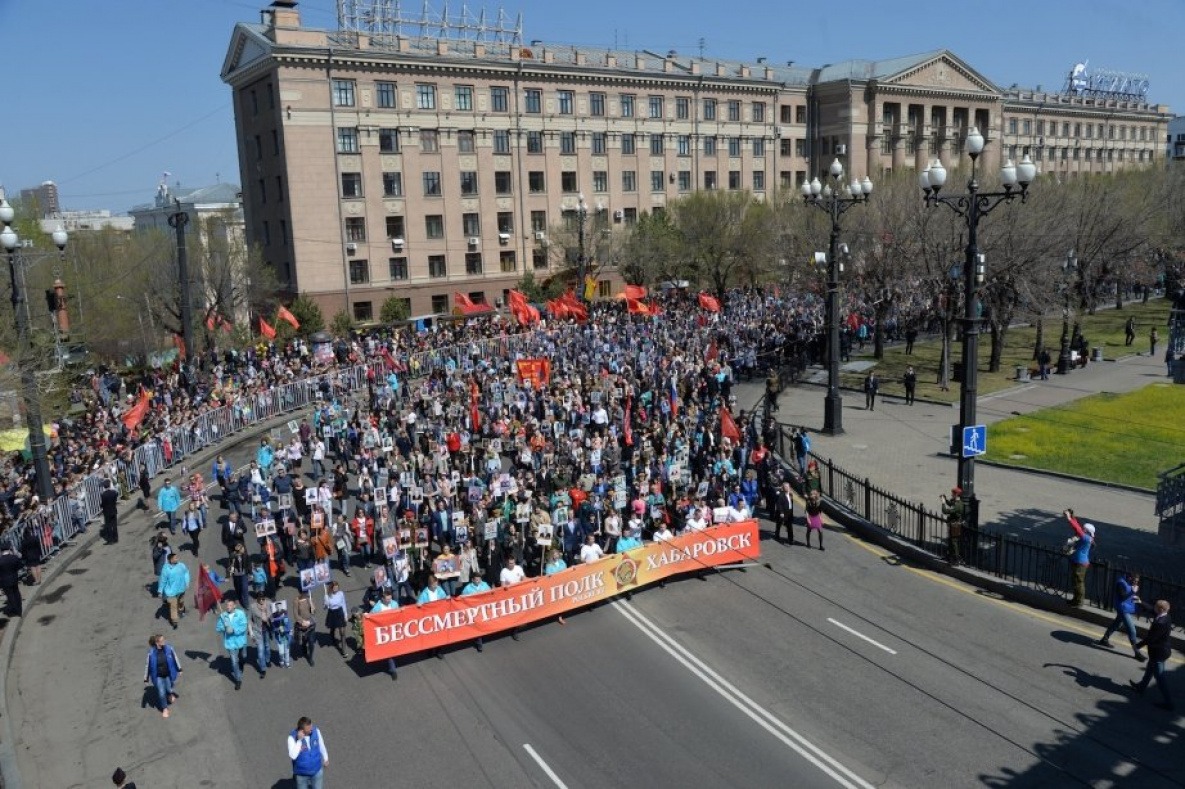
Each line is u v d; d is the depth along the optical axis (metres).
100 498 25.92
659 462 25.11
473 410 31.77
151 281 55.62
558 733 13.81
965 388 19.42
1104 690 14.24
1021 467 26.86
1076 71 130.50
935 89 96.75
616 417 30.64
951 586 18.86
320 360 44.44
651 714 14.22
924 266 41.69
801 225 56.72
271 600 17.92
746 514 20.72
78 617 19.11
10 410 30.39
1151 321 58.03
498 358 44.03
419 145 65.31
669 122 80.88
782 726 13.65
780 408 36.81
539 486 24.20
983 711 13.78
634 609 18.45
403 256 65.38
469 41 70.56
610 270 77.81
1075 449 28.66
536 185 72.38
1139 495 24.16
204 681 16.12
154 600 19.97
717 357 40.38
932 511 22.81
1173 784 11.76
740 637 16.86
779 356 44.84
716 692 14.80
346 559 21.11
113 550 23.30
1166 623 13.58
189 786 12.88
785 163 92.38
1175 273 65.94
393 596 18.00
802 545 21.88
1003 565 19.25
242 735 14.23
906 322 49.41
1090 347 48.31
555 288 67.31
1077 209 46.97
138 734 14.36
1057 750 12.65
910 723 13.55
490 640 17.38
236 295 57.28
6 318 30.83
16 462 29.47
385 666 16.47
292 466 28.75
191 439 32.75
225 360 47.25
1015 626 16.73
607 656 16.39
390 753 13.48
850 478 23.47
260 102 62.66
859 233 47.75
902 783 12.05
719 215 68.56
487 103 68.44
